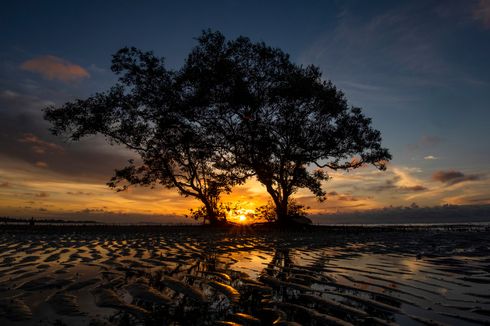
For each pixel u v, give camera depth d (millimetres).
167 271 5418
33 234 14578
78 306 3416
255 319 3096
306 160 23172
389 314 3244
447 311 3346
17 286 4273
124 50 22453
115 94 22922
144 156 24250
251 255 7848
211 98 22594
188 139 22859
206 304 3570
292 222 23328
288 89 21766
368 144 23688
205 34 22359
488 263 6520
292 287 4375
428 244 10922
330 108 22531
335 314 3248
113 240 11664
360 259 7176
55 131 22844
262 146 21953
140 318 3080
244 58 22781
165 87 23000
